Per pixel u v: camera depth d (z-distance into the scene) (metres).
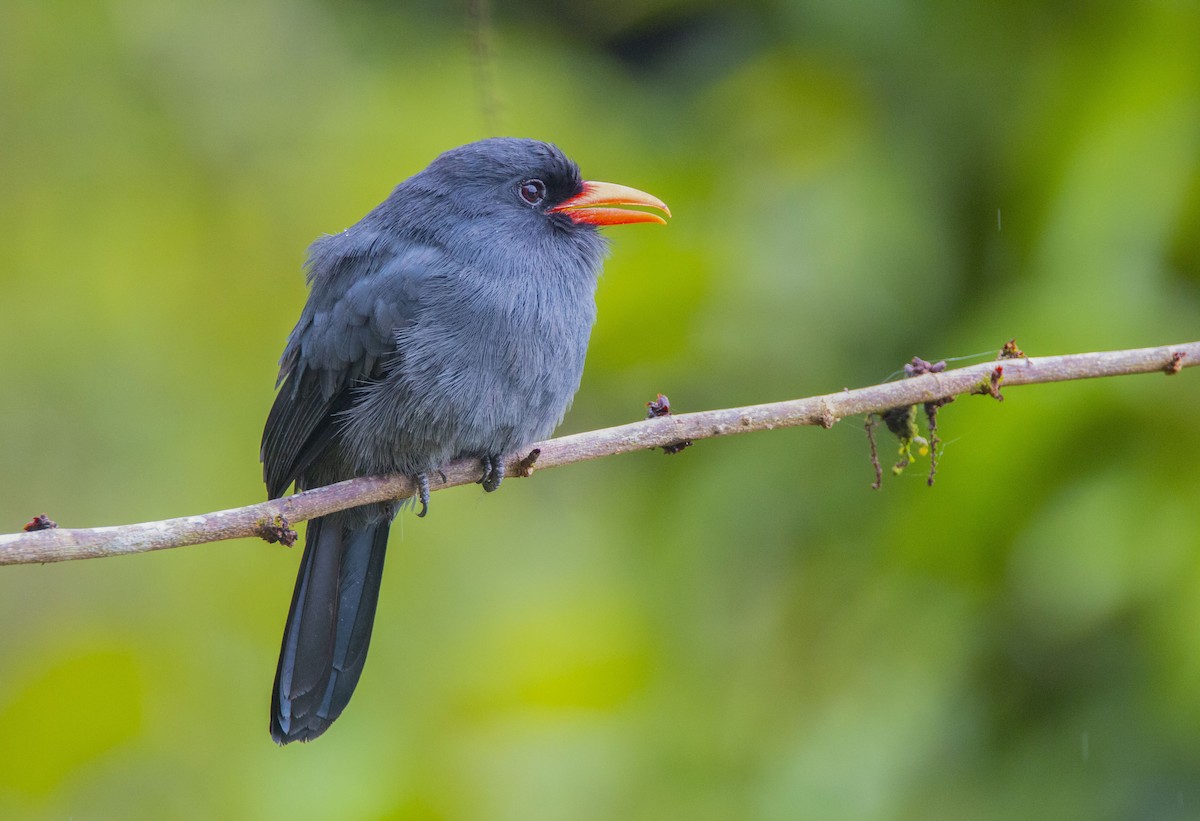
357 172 14.04
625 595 12.31
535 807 11.45
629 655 12.05
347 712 12.30
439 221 9.16
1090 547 9.81
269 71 14.68
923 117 12.27
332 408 9.12
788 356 11.86
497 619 12.82
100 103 14.50
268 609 13.10
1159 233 10.28
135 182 14.35
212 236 14.23
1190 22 10.78
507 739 11.85
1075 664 10.42
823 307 11.83
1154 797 9.91
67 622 13.10
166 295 14.08
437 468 8.96
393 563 13.29
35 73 14.43
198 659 12.84
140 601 13.16
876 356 11.76
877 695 10.77
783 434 11.80
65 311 14.00
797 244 12.05
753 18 13.68
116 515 13.34
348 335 8.97
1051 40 11.96
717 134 13.07
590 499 13.51
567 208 9.43
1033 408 10.06
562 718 11.88
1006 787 10.34
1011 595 10.46
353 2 15.12
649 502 12.38
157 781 12.21
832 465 11.64
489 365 8.84
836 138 12.42
